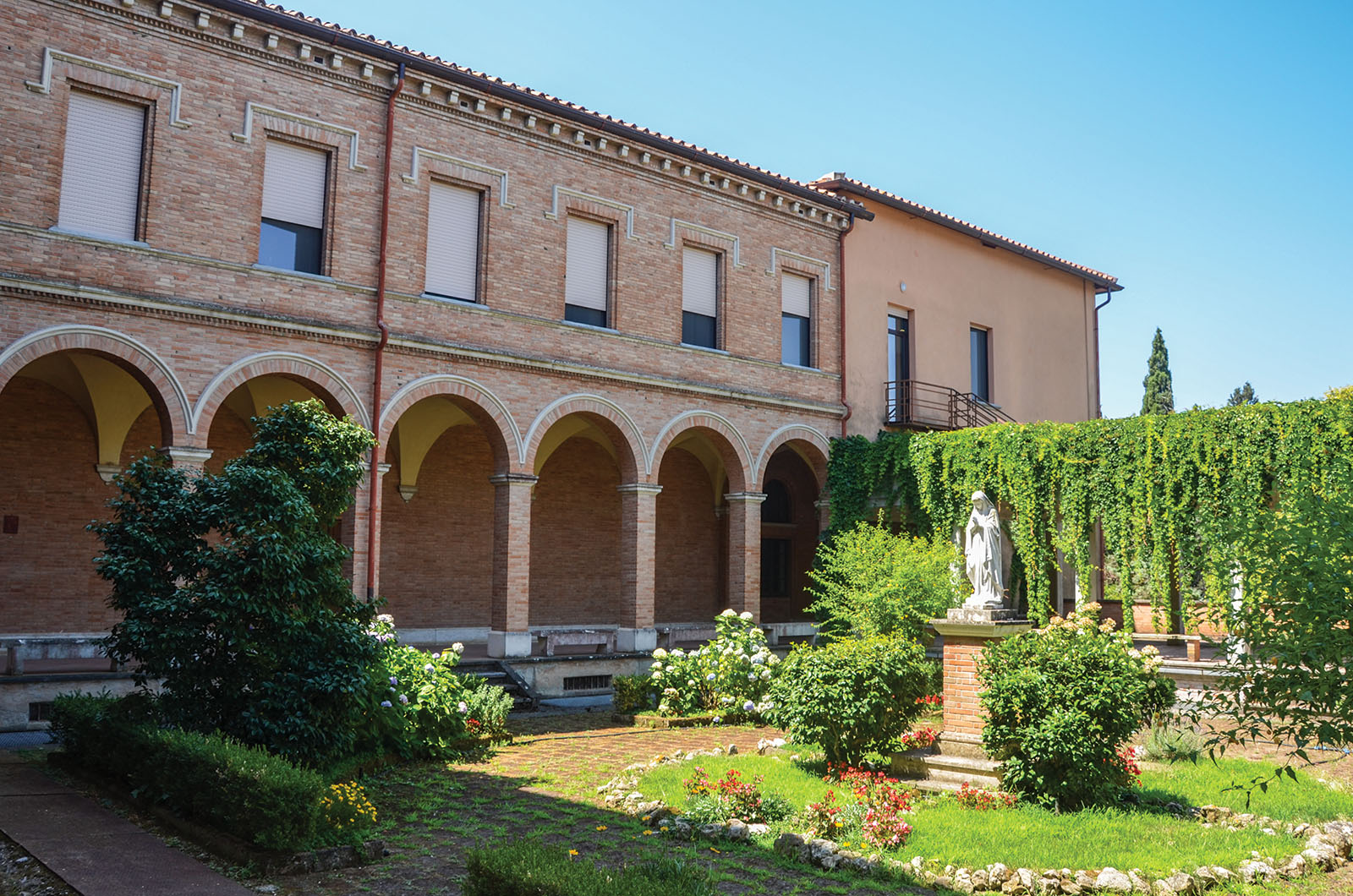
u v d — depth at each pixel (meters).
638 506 22.28
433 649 23.17
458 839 10.07
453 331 19.94
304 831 9.00
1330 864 9.70
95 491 19.34
